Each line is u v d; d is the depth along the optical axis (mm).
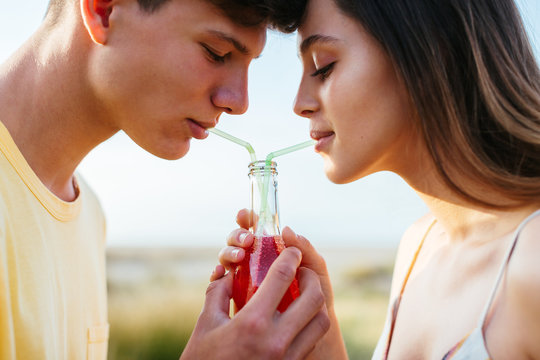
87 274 1722
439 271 1414
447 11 1276
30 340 1329
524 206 1237
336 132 1334
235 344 1103
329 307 1470
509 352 1058
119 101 1436
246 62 1507
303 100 1408
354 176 1360
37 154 1459
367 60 1281
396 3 1262
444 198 1381
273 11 1361
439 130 1269
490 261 1235
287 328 1130
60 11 1455
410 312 1468
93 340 1708
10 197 1355
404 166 1392
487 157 1242
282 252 1207
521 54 1349
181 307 7805
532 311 1008
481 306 1177
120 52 1387
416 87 1256
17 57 1465
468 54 1273
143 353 7645
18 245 1354
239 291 1264
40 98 1432
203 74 1429
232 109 1510
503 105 1253
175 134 1507
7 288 1280
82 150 1545
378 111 1294
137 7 1371
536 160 1273
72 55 1415
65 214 1560
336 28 1309
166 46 1385
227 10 1355
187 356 1166
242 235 1310
